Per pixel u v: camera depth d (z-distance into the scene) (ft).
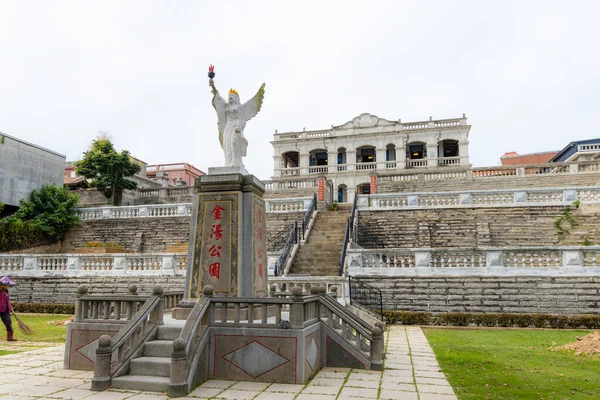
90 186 120.06
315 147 156.56
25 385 24.58
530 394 23.00
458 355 33.06
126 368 24.99
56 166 105.40
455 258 54.44
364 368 28.86
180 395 22.57
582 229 65.92
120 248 77.41
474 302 51.96
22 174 96.02
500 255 52.85
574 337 41.29
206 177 32.91
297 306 25.99
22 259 68.49
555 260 52.16
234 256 31.50
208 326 26.63
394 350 35.14
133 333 26.18
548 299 50.49
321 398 22.16
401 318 50.26
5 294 40.65
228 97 36.01
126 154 110.42
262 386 24.45
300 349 25.38
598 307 49.11
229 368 26.04
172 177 170.60
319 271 58.90
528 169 100.48
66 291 65.31
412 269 54.54
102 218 90.99
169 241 81.35
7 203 92.12
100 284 64.49
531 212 71.31
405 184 102.32
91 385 23.97
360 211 78.33
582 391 23.56
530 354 33.42
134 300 28.71
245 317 30.42
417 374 27.37
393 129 150.00
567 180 92.43
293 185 108.17
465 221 71.67
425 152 151.12
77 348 28.78
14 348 36.65
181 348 23.22
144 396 22.53
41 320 54.65
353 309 47.60
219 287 31.14
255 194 34.30
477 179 98.17
